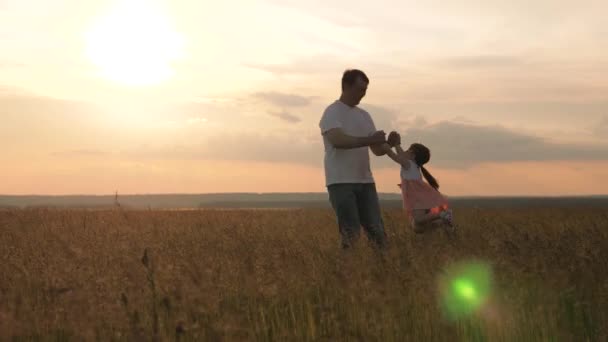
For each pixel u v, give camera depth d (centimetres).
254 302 543
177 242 820
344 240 777
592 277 569
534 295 530
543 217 1259
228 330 466
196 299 503
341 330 473
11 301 541
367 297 507
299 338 476
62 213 1502
